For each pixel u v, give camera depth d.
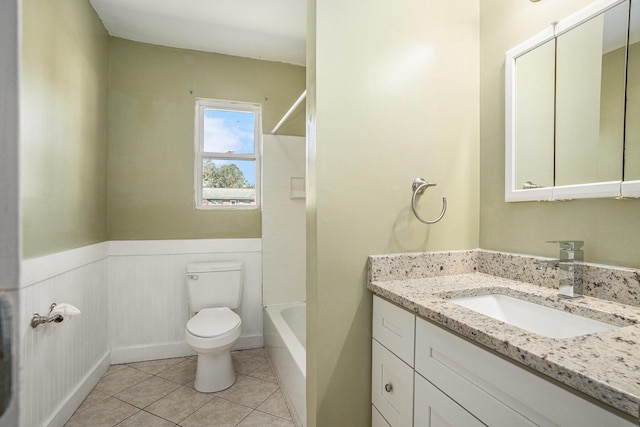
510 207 1.41
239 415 1.84
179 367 2.40
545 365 0.65
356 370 1.38
